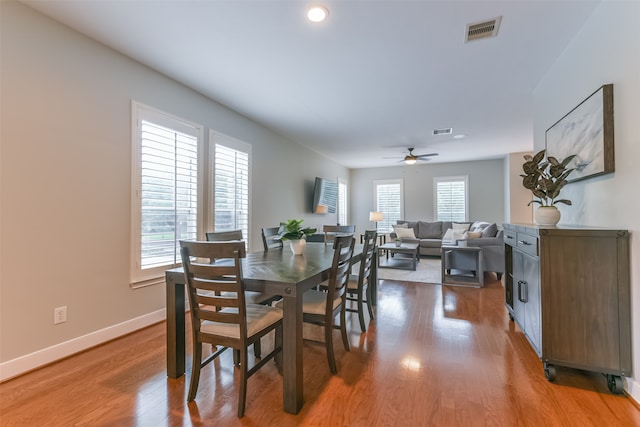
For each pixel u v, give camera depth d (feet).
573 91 8.00
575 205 8.13
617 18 6.08
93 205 8.00
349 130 16.61
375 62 9.09
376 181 29.78
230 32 7.59
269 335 8.93
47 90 7.09
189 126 10.96
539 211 7.42
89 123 7.91
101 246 8.18
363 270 9.19
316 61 9.03
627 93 5.83
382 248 19.04
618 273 5.90
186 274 5.73
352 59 8.91
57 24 7.25
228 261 7.90
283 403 5.44
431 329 9.27
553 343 6.31
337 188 25.89
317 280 6.28
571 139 7.97
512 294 9.71
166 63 9.18
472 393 5.91
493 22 7.20
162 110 9.90
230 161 13.14
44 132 7.03
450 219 26.96
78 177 7.68
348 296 12.63
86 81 7.85
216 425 5.01
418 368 6.89
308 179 21.22
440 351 7.75
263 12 6.80
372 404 5.57
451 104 12.62
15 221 6.56
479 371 6.75
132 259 8.95
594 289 6.05
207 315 5.60
